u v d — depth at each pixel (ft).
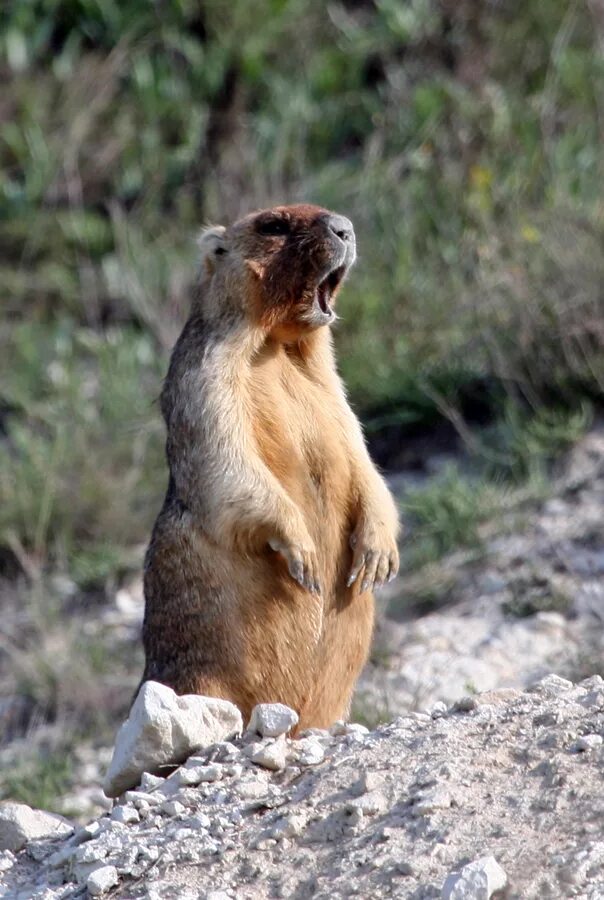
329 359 35.24
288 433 33.40
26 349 68.33
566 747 24.82
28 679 51.01
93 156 76.23
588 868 21.53
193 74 77.77
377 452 58.70
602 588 48.01
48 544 58.44
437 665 45.24
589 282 56.13
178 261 68.90
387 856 22.91
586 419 55.47
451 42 75.97
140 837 25.38
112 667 51.60
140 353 65.77
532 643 46.06
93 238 73.41
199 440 32.73
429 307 61.11
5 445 64.59
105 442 61.52
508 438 55.83
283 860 23.82
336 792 25.08
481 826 23.13
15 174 77.20
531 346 56.70
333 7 80.07
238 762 27.14
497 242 60.54
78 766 46.80
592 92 70.85
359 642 34.50
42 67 80.23
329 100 76.18
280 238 34.06
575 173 65.00
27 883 25.85
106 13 80.02
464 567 50.70
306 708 33.63
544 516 51.93
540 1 75.66
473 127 70.08
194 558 32.78
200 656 32.83
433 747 25.80
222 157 74.49
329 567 33.65
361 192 68.44
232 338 33.68
